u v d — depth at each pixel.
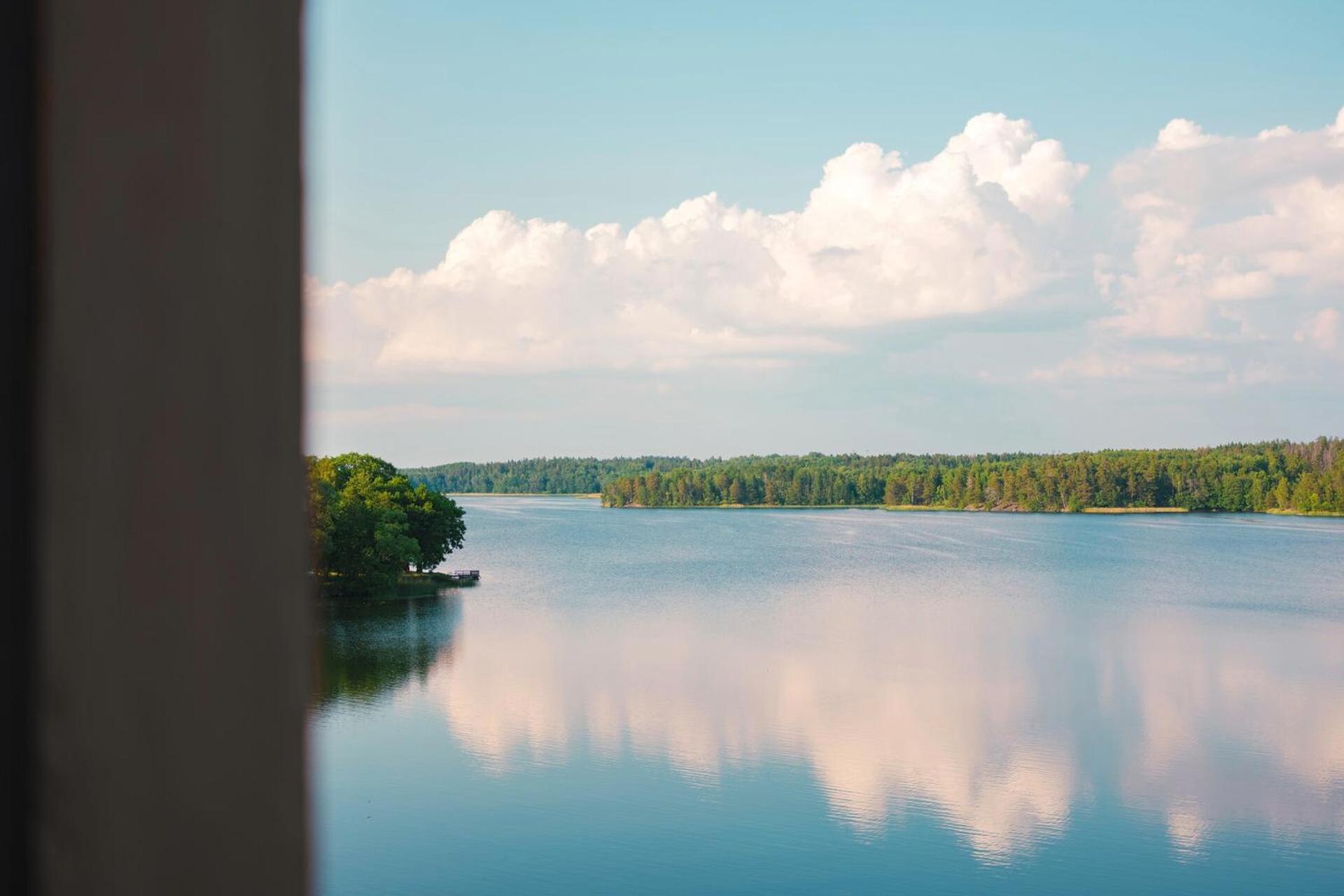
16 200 0.68
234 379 0.75
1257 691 55.31
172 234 0.72
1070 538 117.75
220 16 0.74
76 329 0.69
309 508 0.79
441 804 37.41
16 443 0.68
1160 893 32.38
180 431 0.72
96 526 0.69
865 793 40.94
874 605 79.69
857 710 52.59
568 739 45.84
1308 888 33.06
